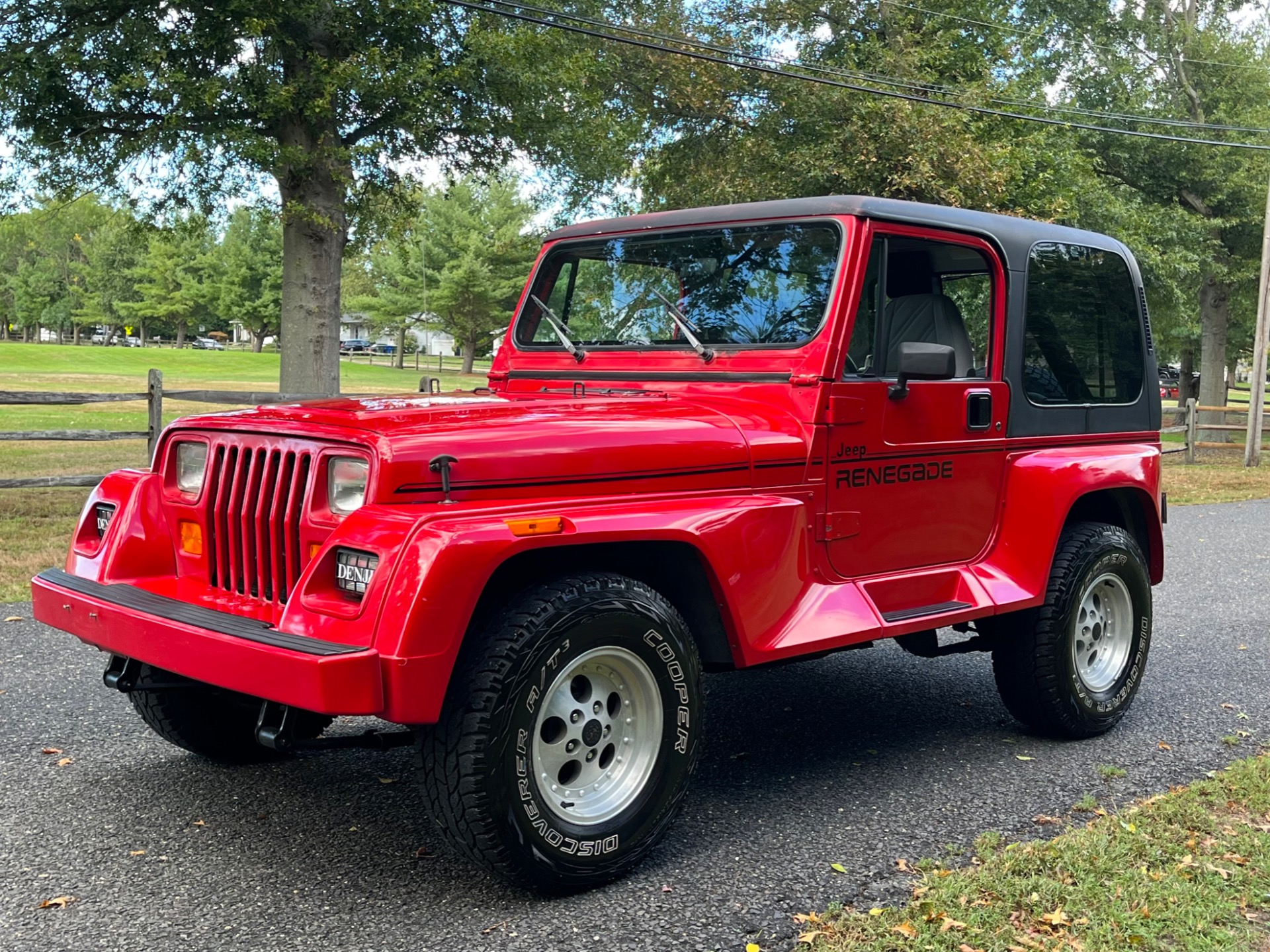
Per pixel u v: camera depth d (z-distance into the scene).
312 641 2.80
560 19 16.56
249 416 3.45
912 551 4.07
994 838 3.54
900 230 3.92
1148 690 5.51
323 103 12.79
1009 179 19.67
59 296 96.62
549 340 4.66
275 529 3.14
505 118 14.67
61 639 5.93
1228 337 34.28
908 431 4.00
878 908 3.05
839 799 3.96
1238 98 24.25
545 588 3.06
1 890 3.14
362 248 17.05
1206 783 4.03
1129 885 3.18
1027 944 2.86
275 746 3.05
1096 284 4.86
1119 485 4.73
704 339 4.11
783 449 3.63
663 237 4.31
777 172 20.72
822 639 3.59
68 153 13.73
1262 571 9.06
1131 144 24.17
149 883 3.20
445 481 2.94
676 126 22.12
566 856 3.05
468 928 2.95
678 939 2.90
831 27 22.75
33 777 4.02
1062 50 25.69
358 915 3.02
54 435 10.08
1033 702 4.55
